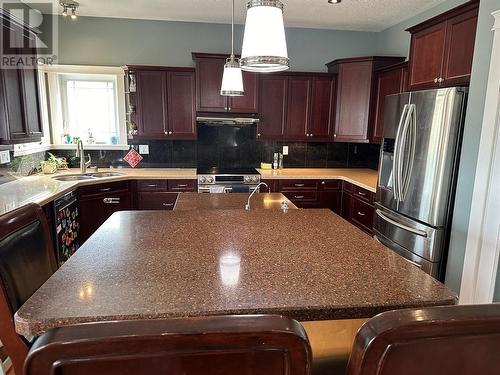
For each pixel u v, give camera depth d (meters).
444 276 2.59
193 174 4.01
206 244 1.42
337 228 1.68
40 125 3.40
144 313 0.89
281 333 0.52
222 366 0.53
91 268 1.16
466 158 2.34
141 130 4.10
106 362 0.51
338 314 0.96
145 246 1.38
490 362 0.60
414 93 2.67
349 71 4.19
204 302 0.95
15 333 1.03
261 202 2.52
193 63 4.30
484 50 2.19
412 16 3.84
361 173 4.37
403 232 2.80
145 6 3.67
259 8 1.26
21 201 2.49
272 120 4.30
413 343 0.55
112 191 3.71
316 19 4.03
